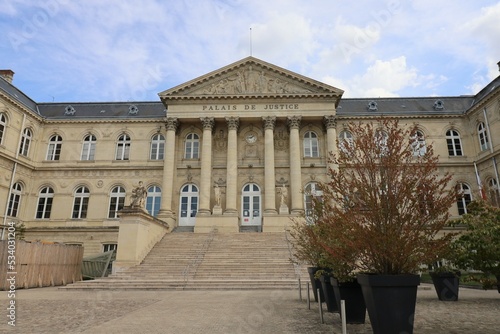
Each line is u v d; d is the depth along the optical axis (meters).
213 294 17.09
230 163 34.19
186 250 25.73
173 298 15.62
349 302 9.84
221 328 9.46
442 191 8.20
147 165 36.84
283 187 33.50
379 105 39.75
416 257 7.91
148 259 24.34
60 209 36.06
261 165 35.75
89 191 36.59
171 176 34.38
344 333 7.62
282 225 31.80
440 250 8.23
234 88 35.91
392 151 8.70
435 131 36.69
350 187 8.53
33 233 35.28
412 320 7.26
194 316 11.19
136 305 13.64
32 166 36.56
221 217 32.47
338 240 9.20
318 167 35.41
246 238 27.88
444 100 39.75
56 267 22.81
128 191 36.38
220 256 24.45
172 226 33.16
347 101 40.66
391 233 7.65
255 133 36.91
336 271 9.85
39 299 15.59
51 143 38.19
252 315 11.27
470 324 9.98
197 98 35.59
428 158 8.53
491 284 13.33
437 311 12.18
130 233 23.95
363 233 7.80
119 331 9.16
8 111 33.53
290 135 34.91
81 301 14.88
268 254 24.64
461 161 35.75
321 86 35.28
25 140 36.22
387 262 7.87
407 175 8.41
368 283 7.50
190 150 37.03
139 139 37.81
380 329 7.26
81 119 38.12
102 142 37.84
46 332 9.07
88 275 27.52
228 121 35.25
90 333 8.94
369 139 8.65
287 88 35.75
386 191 8.09
